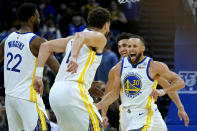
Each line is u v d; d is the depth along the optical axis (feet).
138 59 37.93
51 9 97.14
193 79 54.29
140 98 37.42
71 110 29.78
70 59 27.61
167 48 70.85
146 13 74.49
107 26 32.12
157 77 37.86
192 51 54.29
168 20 71.92
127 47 38.96
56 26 90.63
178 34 54.90
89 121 30.14
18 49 35.58
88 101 30.50
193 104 54.19
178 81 36.81
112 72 39.06
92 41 29.96
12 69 35.47
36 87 30.12
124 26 77.92
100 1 96.37
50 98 30.48
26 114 34.76
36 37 35.65
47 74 63.31
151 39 71.92
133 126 37.01
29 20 36.55
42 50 30.91
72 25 80.28
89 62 30.60
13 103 35.22
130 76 37.81
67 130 30.73
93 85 35.86
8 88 35.63
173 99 40.75
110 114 50.98
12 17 99.30
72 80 30.12
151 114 37.35
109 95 38.65
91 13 31.91
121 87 38.75
